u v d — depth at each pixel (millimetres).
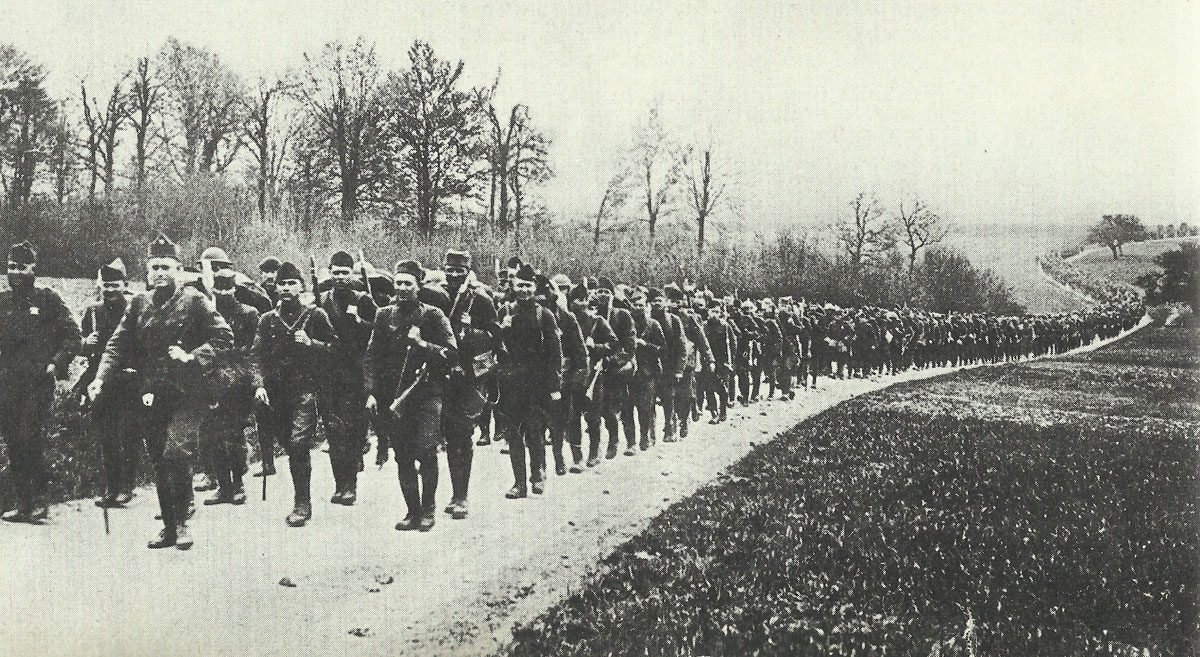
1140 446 12328
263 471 8375
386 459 10289
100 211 12094
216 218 13227
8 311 7359
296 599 6023
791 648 5445
